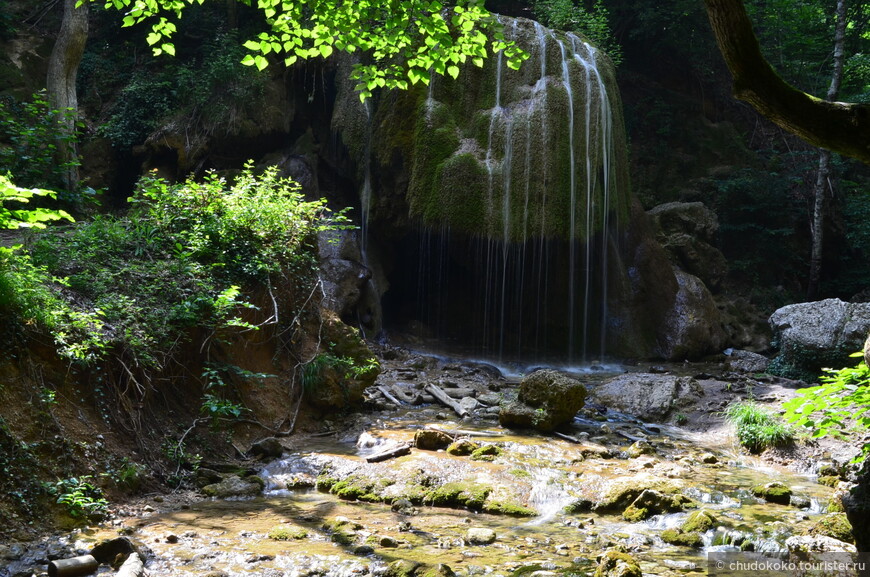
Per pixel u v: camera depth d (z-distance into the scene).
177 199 9.73
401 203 15.77
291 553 5.55
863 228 19.88
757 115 22.41
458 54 7.66
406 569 5.19
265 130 16.92
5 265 7.05
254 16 19.58
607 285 15.99
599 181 15.66
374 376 10.33
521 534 6.16
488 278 15.16
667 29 21.36
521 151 15.03
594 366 15.24
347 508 6.77
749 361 15.21
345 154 16.98
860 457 5.19
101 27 20.25
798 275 20.25
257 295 9.58
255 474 7.73
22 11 19.36
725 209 20.25
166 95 17.84
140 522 6.24
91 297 8.02
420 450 8.30
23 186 11.45
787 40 22.27
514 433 9.32
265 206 10.09
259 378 9.30
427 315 16.31
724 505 6.95
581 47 16.59
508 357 15.42
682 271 17.50
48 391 6.63
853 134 4.65
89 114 18.48
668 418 10.90
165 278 8.67
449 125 15.39
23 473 6.07
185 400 8.23
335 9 7.23
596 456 8.45
